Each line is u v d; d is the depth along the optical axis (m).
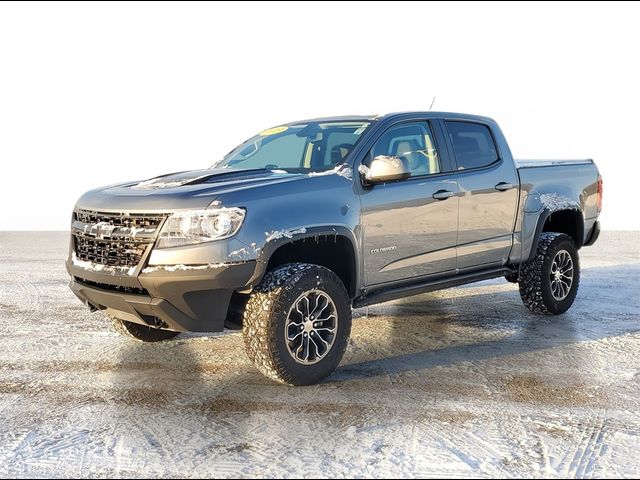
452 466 3.18
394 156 4.81
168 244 4.06
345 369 4.82
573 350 5.30
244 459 3.25
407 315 6.71
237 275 4.06
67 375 4.62
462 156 5.67
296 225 4.30
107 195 4.55
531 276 6.38
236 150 5.91
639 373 4.68
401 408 3.97
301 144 5.32
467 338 5.73
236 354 5.20
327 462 3.21
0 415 3.84
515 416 3.83
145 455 3.30
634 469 3.16
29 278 9.04
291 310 4.26
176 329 4.27
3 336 5.72
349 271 4.72
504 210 5.89
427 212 5.18
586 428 3.65
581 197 6.75
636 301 7.43
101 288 4.43
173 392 4.27
